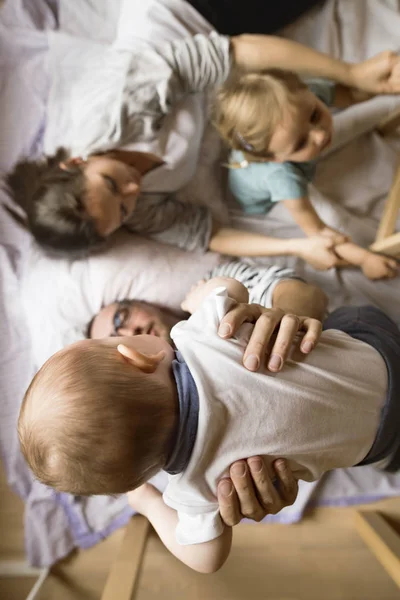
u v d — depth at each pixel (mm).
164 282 999
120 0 1061
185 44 957
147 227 1004
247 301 721
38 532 1048
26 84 1042
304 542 1014
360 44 1089
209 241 1044
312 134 892
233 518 518
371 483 1012
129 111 942
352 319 712
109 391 470
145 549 946
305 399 522
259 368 513
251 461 501
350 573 983
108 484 484
